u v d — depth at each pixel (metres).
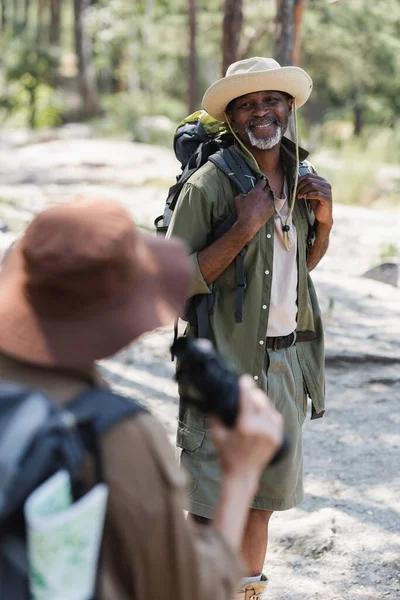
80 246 1.77
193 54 31.41
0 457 1.55
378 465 5.82
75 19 44.34
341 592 4.41
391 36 35.28
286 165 3.84
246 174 3.70
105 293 1.80
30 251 1.78
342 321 8.75
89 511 1.56
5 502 1.53
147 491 1.70
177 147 4.02
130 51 45.28
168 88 46.56
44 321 1.79
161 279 1.89
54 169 23.39
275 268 3.76
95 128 37.81
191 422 3.67
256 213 3.61
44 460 1.56
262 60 3.82
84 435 1.68
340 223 15.70
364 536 4.92
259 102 3.75
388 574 4.57
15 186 20.55
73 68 52.19
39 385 1.79
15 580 1.56
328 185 3.84
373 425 6.48
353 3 34.03
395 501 5.33
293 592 4.41
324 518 5.02
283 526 4.94
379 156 25.25
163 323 1.85
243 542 3.76
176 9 40.25
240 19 13.76
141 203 17.56
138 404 1.77
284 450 1.89
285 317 3.79
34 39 45.91
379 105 42.91
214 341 3.75
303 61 35.09
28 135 34.22
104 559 1.70
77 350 1.78
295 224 3.82
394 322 8.82
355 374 7.44
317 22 33.34
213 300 3.73
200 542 1.81
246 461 1.85
